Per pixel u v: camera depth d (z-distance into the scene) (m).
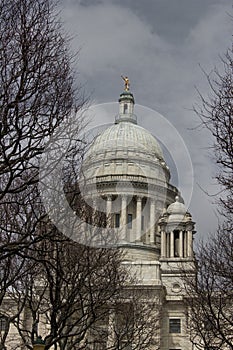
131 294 89.44
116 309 66.88
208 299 60.62
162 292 124.62
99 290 58.72
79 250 54.12
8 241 44.94
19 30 35.19
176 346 129.50
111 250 71.38
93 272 59.25
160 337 115.12
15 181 45.19
